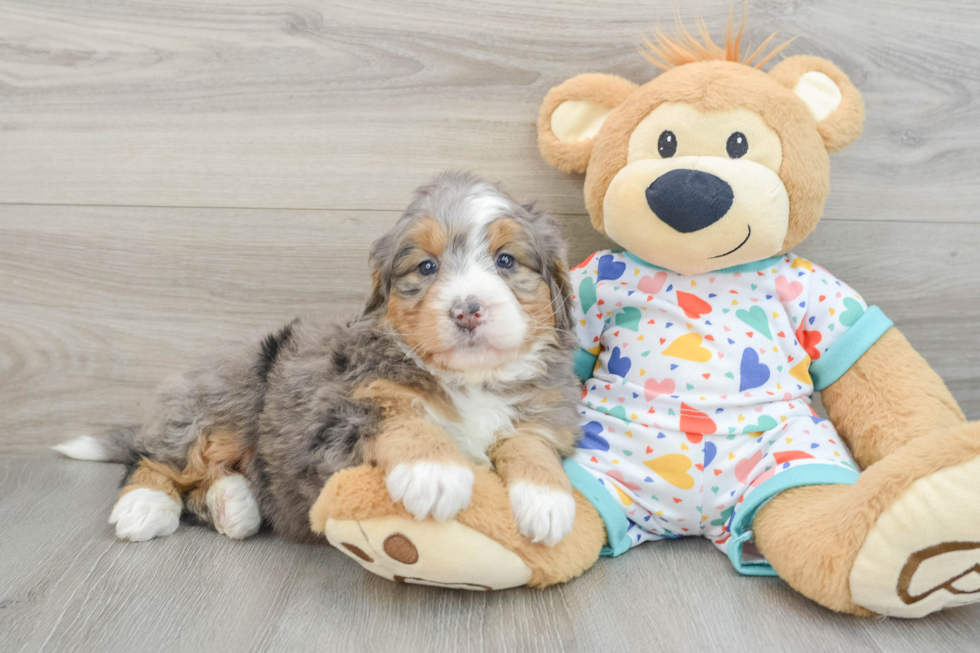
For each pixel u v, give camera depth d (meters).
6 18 2.15
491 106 2.20
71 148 2.22
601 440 1.82
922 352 2.36
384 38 2.17
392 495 1.38
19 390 2.34
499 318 1.53
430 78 2.18
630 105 1.86
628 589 1.57
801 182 1.76
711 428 1.75
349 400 1.56
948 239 2.30
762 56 2.16
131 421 2.36
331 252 2.27
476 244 1.60
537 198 2.24
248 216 2.25
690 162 1.73
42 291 2.29
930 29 2.19
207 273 2.28
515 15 2.16
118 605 1.50
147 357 2.32
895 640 1.37
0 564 1.66
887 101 2.22
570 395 1.78
